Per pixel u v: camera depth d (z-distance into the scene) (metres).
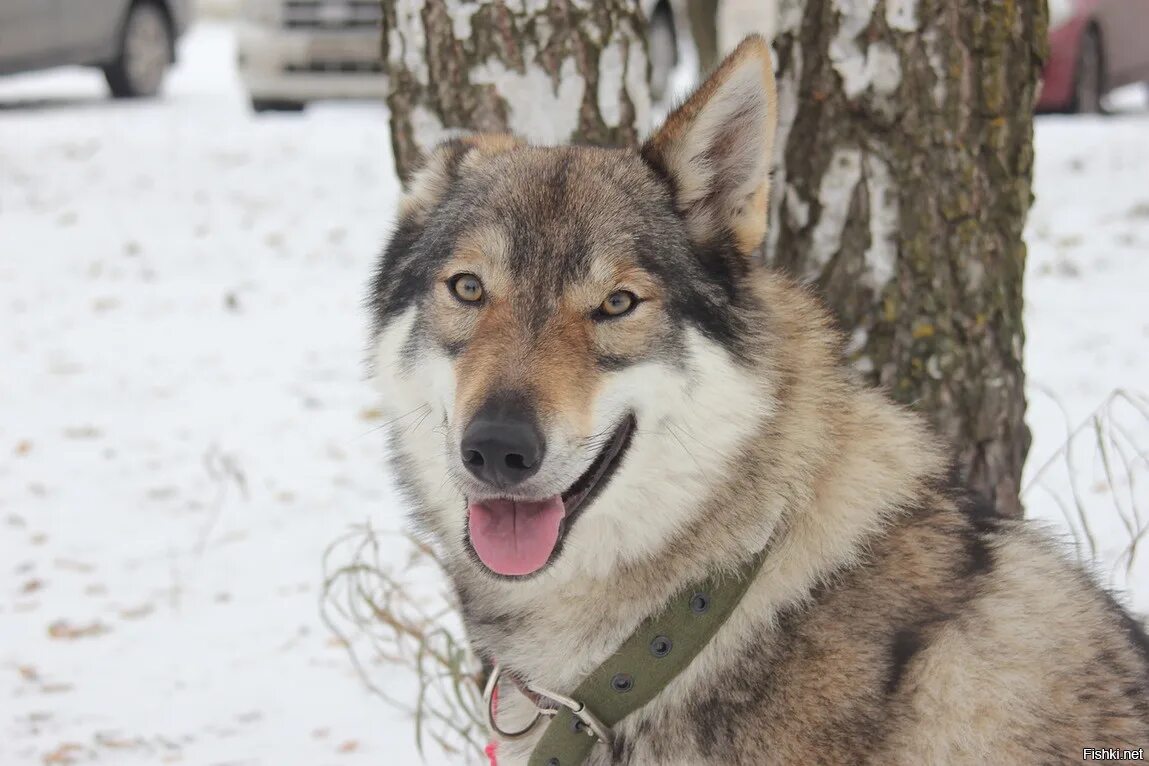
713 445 2.92
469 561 3.03
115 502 6.14
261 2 13.65
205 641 4.85
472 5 3.97
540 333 2.92
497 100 4.00
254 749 4.12
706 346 2.97
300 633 4.90
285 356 8.06
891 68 3.84
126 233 10.33
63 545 5.69
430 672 4.51
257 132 13.17
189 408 7.29
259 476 6.39
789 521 2.92
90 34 15.17
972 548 2.97
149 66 16.23
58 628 4.93
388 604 4.19
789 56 4.03
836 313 3.88
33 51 14.45
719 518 2.91
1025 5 3.88
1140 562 4.81
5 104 15.54
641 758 2.91
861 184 3.92
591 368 2.91
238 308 8.91
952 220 3.90
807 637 2.82
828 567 2.88
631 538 2.94
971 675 2.80
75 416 7.19
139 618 5.04
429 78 4.06
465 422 2.80
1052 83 13.12
